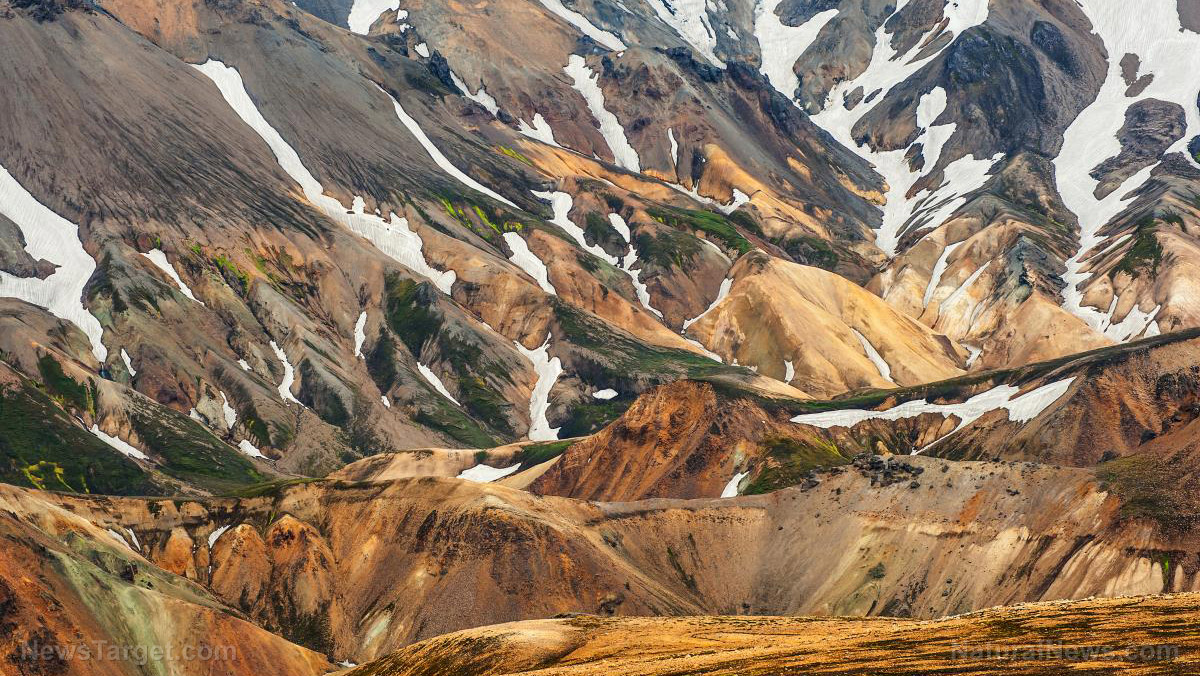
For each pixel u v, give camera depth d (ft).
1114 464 448.24
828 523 476.54
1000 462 469.98
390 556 490.90
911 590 434.71
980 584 425.28
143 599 416.67
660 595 457.27
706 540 487.20
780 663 264.52
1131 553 402.11
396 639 457.27
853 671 248.32
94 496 510.17
